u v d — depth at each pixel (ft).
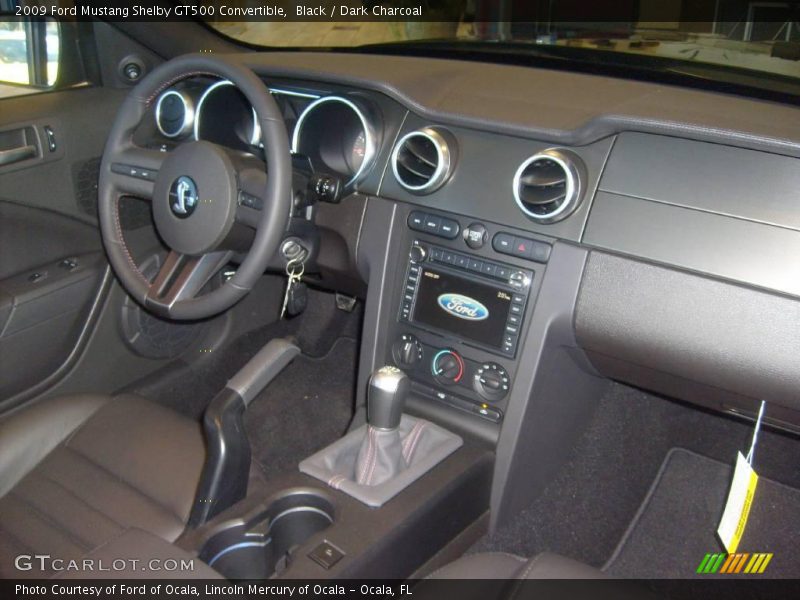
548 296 4.38
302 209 4.74
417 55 5.80
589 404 5.84
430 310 4.82
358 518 3.83
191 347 6.84
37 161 5.47
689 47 5.28
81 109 5.79
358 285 5.48
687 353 4.09
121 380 6.33
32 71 5.67
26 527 3.89
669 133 3.90
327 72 4.95
